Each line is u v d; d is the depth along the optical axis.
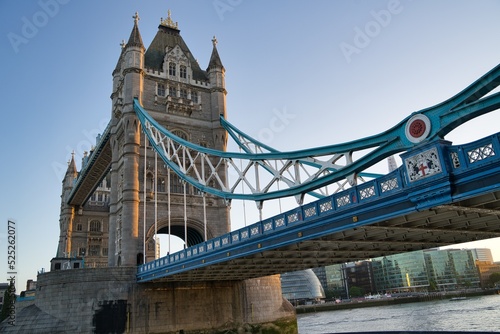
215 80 63.75
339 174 22.83
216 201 57.72
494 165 14.22
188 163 57.91
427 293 153.75
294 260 31.70
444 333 34.94
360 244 25.94
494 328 50.72
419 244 26.19
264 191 30.17
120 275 44.16
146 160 54.66
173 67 62.56
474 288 179.25
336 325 72.06
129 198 51.81
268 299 50.22
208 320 45.91
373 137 20.83
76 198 87.50
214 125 61.34
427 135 16.88
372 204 18.91
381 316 84.81
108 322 42.22
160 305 44.31
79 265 57.09
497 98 14.66
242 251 28.19
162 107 59.25
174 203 54.91
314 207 22.55
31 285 89.00
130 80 57.41
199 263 33.47
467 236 24.64
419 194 16.45
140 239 51.25
